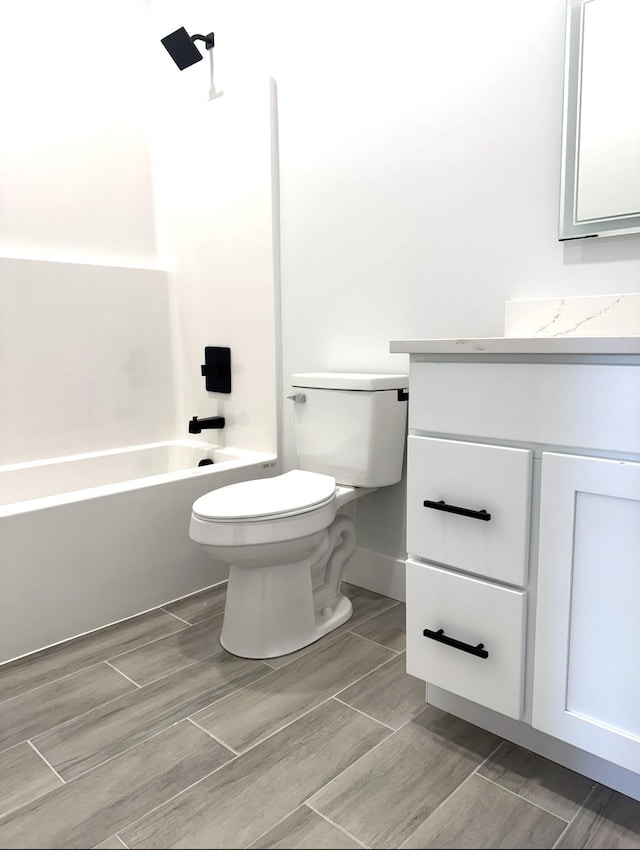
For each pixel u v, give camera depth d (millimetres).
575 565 1085
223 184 2361
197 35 2268
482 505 1190
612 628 1056
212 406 2584
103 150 2484
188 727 1369
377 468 1835
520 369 1119
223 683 1544
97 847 1050
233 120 2277
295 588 1697
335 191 2012
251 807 1132
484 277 1678
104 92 2473
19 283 2217
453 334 1764
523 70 1542
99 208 2488
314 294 2133
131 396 2586
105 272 2459
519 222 1591
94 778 1214
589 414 1042
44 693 1510
